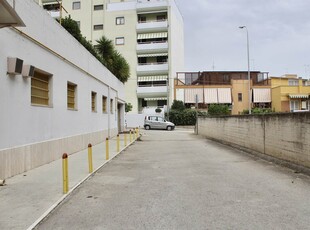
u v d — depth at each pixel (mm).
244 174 9438
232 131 18203
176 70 57969
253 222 5164
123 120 33469
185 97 51406
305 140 9523
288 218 5344
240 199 6594
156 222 5258
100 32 57500
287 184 7961
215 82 52688
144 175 9539
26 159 10023
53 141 12430
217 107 45219
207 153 15062
